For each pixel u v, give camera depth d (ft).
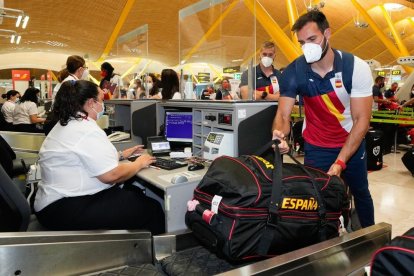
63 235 4.15
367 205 6.73
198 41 10.55
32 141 10.80
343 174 6.62
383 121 19.38
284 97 6.30
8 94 23.32
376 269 2.57
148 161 6.74
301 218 4.43
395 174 15.47
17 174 8.66
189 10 10.52
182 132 8.68
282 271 3.48
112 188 6.10
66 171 5.58
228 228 4.27
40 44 51.06
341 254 4.23
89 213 5.57
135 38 14.61
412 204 11.15
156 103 9.34
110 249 4.69
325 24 5.40
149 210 6.22
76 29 43.88
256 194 4.26
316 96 6.05
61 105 5.90
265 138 6.99
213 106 7.08
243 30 9.24
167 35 49.14
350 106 5.90
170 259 5.26
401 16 58.65
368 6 51.03
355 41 64.34
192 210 4.91
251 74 7.42
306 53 5.42
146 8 40.19
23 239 3.78
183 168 6.77
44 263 3.96
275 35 32.63
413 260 2.34
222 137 6.81
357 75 5.59
